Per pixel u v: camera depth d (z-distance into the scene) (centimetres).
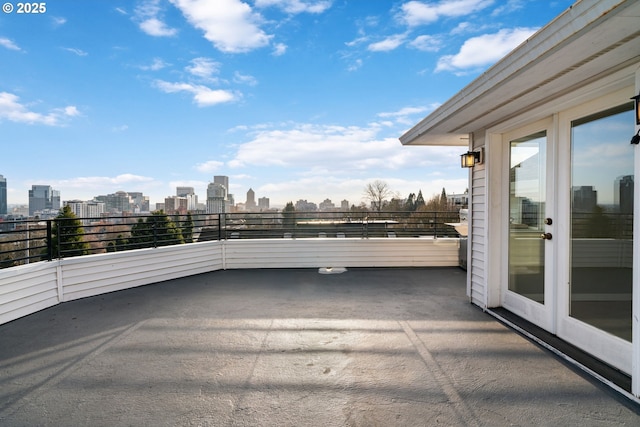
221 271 650
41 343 307
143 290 506
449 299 453
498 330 335
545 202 314
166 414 198
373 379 240
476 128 398
